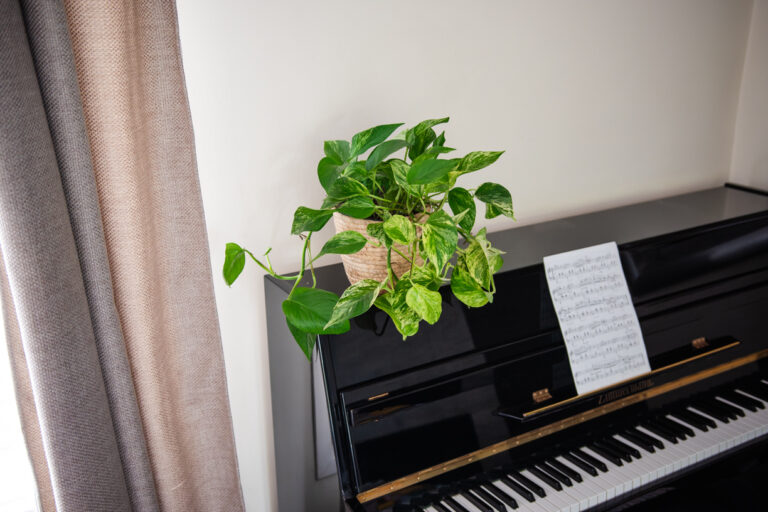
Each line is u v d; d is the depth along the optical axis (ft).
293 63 4.75
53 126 3.38
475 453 4.54
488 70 5.48
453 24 5.20
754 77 6.66
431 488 4.35
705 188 7.07
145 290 4.02
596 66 5.95
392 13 4.95
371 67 5.02
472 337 4.57
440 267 3.59
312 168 5.08
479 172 5.72
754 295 5.70
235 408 5.45
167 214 4.16
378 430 4.24
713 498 5.62
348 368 4.18
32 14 3.18
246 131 4.75
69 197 3.52
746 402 5.42
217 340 4.51
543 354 4.78
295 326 3.92
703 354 5.33
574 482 4.57
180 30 4.33
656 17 6.08
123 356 3.89
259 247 5.07
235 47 4.53
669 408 5.27
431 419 4.40
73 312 3.56
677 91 6.48
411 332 3.76
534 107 5.79
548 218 6.21
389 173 4.02
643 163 6.57
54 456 3.69
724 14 6.44
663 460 4.80
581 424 4.94
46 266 3.41
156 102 3.93
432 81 5.29
